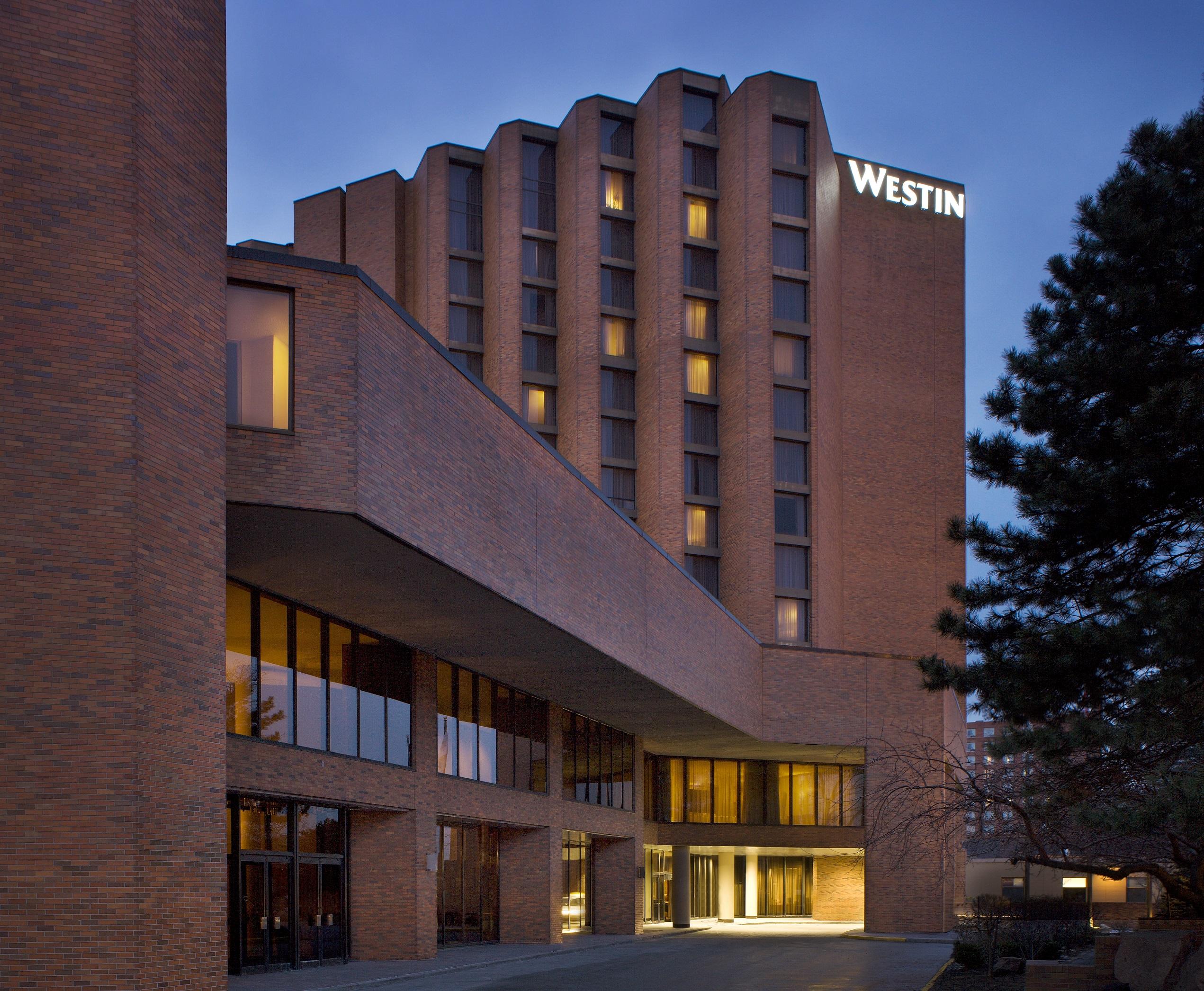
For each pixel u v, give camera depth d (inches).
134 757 570.3
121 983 551.5
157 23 642.8
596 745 1685.5
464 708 1268.5
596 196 2568.9
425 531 819.4
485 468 930.7
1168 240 713.0
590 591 1156.5
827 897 2388.0
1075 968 692.7
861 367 2699.3
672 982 959.0
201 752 627.8
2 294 579.8
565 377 2546.8
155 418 611.5
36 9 605.0
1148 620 654.5
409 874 1101.7
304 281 737.6
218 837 636.7
